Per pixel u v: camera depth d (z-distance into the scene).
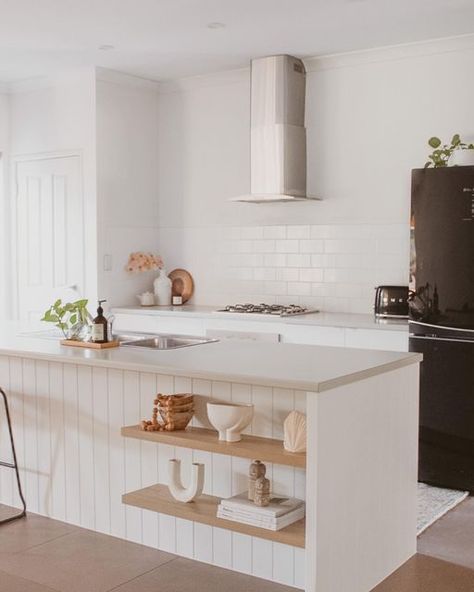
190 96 6.32
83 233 6.11
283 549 3.20
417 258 4.49
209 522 3.08
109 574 3.29
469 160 4.52
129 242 6.30
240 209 6.11
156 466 3.59
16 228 6.57
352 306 5.59
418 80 5.23
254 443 3.11
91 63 5.79
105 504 3.76
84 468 3.83
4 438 4.15
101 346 3.72
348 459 2.96
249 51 5.43
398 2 4.36
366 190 5.49
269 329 5.24
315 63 5.63
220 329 5.46
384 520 3.24
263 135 5.53
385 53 5.32
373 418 3.13
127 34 5.04
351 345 4.90
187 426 3.42
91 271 6.07
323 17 4.64
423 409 4.50
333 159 5.61
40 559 3.44
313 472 2.77
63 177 6.20
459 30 4.90
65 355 3.49
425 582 3.22
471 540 3.67
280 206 5.90
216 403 3.31
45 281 6.38
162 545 3.57
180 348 3.71
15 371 4.07
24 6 4.47
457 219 4.33
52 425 3.93
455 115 5.11
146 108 6.40
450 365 4.39
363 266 5.53
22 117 6.46
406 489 3.43
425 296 4.46
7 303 6.61
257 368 3.06
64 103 6.16
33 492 4.04
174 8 4.48
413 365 3.46
